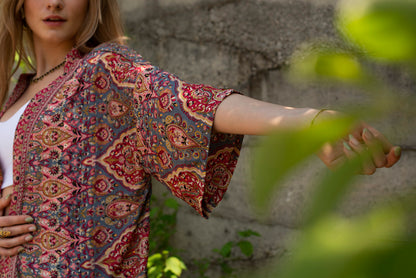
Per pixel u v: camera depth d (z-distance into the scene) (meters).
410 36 0.20
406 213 0.21
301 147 0.20
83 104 1.24
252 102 0.98
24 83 1.52
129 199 1.24
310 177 2.00
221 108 1.02
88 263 1.20
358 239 0.19
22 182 1.25
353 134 0.49
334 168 0.21
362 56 0.23
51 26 1.38
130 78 1.20
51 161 1.23
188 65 2.49
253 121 0.93
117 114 1.22
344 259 0.18
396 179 1.81
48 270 1.22
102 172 1.22
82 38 1.40
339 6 0.22
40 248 1.23
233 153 1.15
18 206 1.25
